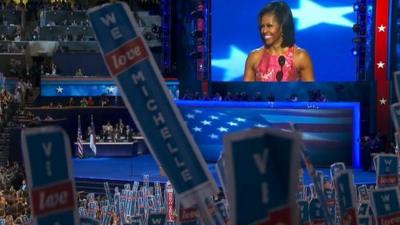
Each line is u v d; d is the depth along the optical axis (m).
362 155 32.19
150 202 12.95
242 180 2.55
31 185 2.90
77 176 30.28
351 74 34.03
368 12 33.62
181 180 3.36
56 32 43.50
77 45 42.81
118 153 37.50
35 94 39.78
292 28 34.38
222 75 35.84
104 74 40.59
